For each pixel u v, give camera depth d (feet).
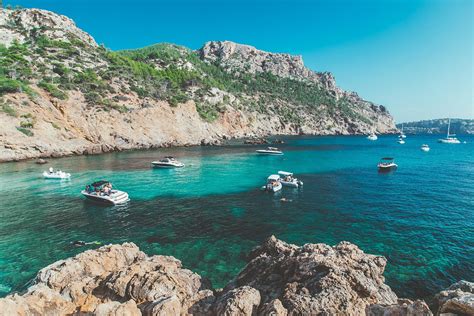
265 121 558.97
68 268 43.29
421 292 50.01
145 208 97.09
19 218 87.10
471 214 90.48
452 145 381.60
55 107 243.19
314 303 30.96
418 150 301.22
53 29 383.65
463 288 41.47
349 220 85.61
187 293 39.42
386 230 77.77
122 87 309.22
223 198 109.50
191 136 332.19
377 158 227.81
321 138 498.69
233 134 437.58
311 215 90.17
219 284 52.21
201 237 73.51
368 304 32.99
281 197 110.83
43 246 68.33
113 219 86.43
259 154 245.65
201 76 541.34
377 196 112.27
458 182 138.10
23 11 400.88
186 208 97.14
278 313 29.84
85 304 36.83
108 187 107.55
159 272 41.24
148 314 32.12
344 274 35.91
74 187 125.08
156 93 333.42
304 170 170.91
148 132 289.94
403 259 61.41
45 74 273.54
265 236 74.13
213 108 435.53
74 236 74.23
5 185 128.06
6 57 273.95
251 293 34.12
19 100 219.41
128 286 38.58
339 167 182.39
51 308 35.27
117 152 246.68
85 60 335.26
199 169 171.01
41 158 202.80
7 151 189.26
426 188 126.00
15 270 57.36
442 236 73.41
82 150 225.76
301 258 39.83
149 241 71.26
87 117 254.68
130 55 537.65
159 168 172.55
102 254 47.88
